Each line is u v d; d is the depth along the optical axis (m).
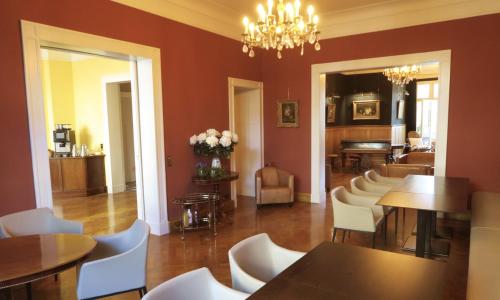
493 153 4.72
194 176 4.88
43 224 2.91
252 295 1.51
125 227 4.88
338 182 8.45
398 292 1.53
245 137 6.83
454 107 4.91
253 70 6.36
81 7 3.57
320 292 1.53
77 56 7.16
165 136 4.62
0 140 2.97
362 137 11.23
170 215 4.73
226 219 5.18
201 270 1.80
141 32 4.23
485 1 4.60
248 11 5.35
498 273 2.29
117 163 7.46
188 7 4.86
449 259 3.60
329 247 2.10
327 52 5.89
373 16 5.38
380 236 4.37
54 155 7.07
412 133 11.95
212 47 5.39
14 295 2.98
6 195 3.02
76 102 7.72
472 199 4.20
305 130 6.27
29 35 3.13
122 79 7.04
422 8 5.00
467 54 4.77
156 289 1.61
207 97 5.32
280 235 4.48
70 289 3.10
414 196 3.41
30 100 3.14
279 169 6.31
